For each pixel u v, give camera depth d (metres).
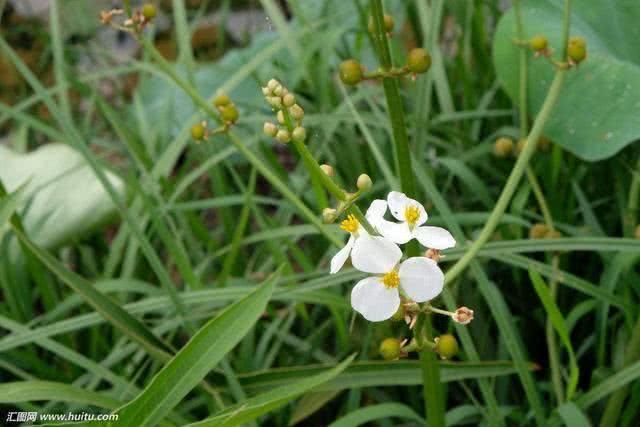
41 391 0.30
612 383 0.34
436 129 0.50
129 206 0.49
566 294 0.44
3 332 0.49
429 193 0.38
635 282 0.40
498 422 0.35
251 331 0.42
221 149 0.54
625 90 0.41
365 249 0.23
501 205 0.29
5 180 0.51
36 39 0.83
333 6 0.63
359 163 0.50
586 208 0.44
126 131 0.53
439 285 0.23
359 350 0.43
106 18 0.34
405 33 0.65
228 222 0.50
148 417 0.25
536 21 0.44
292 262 0.52
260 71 0.61
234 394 0.35
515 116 0.50
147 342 0.35
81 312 0.47
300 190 0.49
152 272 0.51
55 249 0.48
